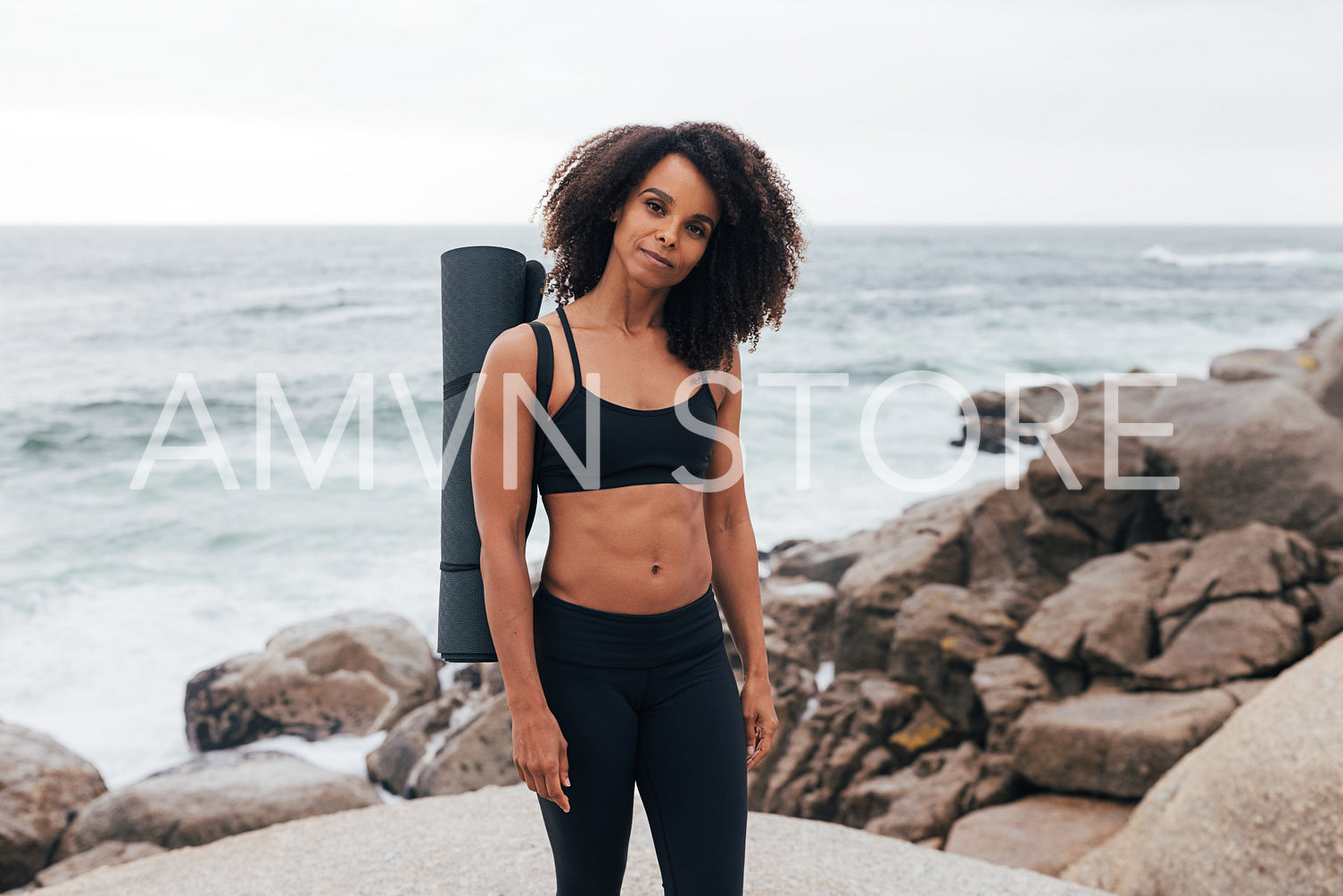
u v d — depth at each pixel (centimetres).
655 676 191
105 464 1702
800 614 905
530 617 184
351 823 366
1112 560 836
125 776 762
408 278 5172
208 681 809
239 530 1333
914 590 877
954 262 7012
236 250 8244
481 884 300
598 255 206
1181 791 518
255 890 312
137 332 3180
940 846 621
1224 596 735
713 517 219
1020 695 704
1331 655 554
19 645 986
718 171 191
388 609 1088
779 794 714
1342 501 850
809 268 6322
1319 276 5616
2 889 578
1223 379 1368
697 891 188
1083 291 4841
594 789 188
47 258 6612
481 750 679
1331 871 407
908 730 752
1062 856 550
